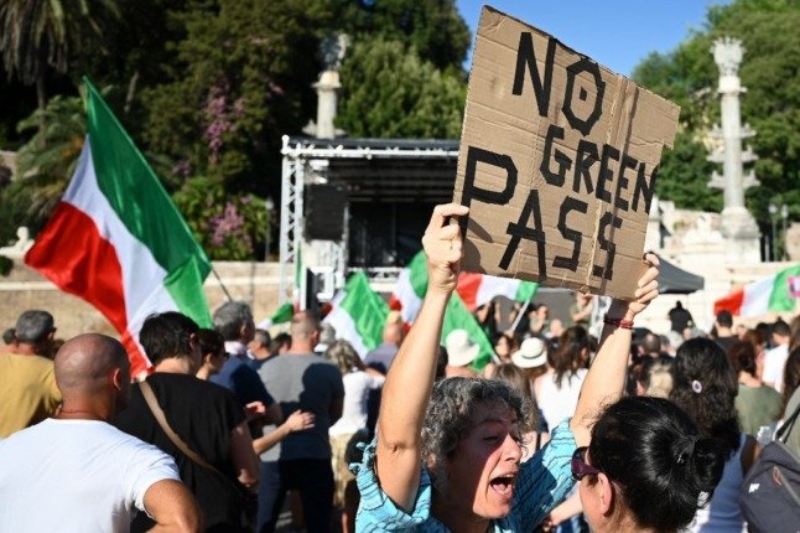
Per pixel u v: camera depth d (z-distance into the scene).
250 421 5.93
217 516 4.55
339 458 8.56
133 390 4.62
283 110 44.25
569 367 6.76
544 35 3.06
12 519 3.26
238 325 7.29
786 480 3.37
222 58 42.16
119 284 7.74
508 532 2.82
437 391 2.74
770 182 56.28
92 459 3.30
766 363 8.70
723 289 32.28
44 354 5.75
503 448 2.65
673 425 2.27
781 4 68.69
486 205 2.92
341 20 54.44
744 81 56.34
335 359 8.90
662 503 2.22
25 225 38.72
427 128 47.38
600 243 3.30
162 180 41.28
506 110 2.96
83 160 7.75
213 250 40.75
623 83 3.38
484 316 15.23
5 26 40.94
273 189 45.31
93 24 41.50
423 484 2.59
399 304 14.24
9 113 48.44
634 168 3.46
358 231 30.84
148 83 46.28
